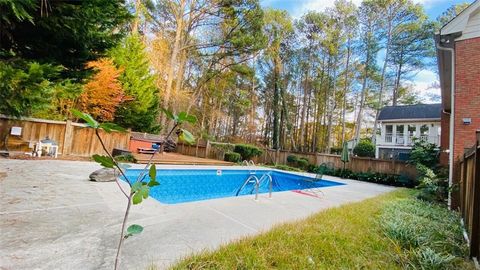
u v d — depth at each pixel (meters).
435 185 6.60
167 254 2.23
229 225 3.21
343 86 23.95
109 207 3.47
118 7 4.78
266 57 21.12
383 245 2.85
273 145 21.50
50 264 1.88
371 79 22.61
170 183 7.85
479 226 2.78
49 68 3.61
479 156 2.98
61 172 5.57
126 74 13.02
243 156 15.17
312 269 2.21
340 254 2.54
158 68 16.44
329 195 6.32
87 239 2.38
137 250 2.26
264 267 2.13
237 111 25.78
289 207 4.54
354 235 3.09
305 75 24.58
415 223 3.72
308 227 3.23
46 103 4.02
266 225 3.34
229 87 24.30
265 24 18.58
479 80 6.20
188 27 16.88
